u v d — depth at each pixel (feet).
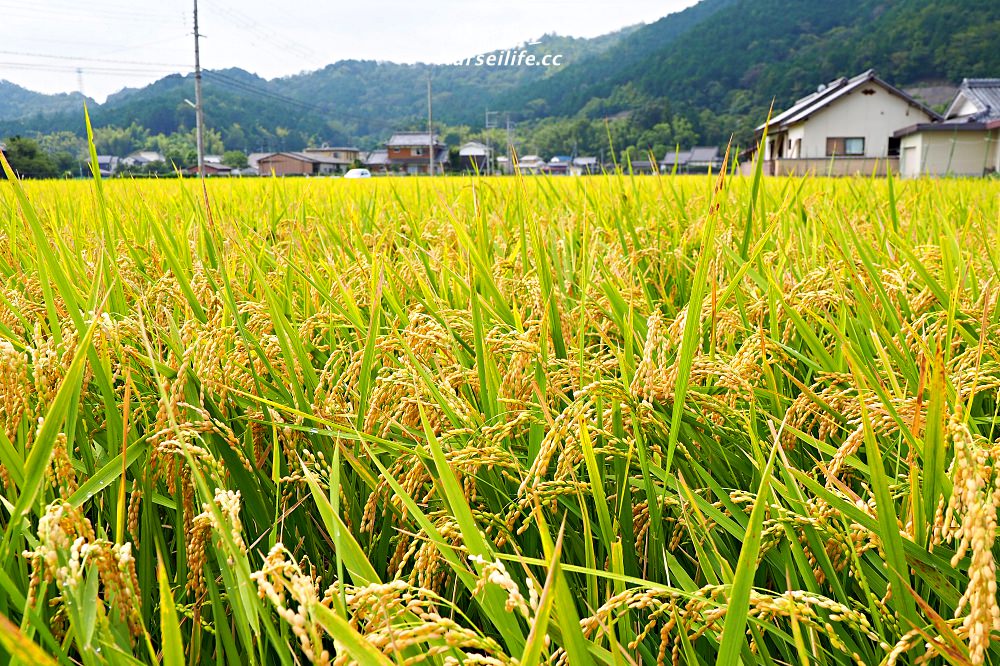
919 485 4.64
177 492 5.38
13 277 10.22
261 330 8.04
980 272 10.34
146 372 6.68
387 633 3.34
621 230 13.10
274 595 3.17
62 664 3.84
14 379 5.14
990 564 3.23
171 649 3.30
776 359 7.27
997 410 6.46
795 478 5.17
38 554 3.75
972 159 104.58
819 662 4.38
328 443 6.50
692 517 5.46
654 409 5.82
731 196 19.60
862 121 156.66
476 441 5.65
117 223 13.53
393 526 5.87
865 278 9.09
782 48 413.18
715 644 4.43
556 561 3.07
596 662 4.05
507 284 9.84
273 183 18.16
